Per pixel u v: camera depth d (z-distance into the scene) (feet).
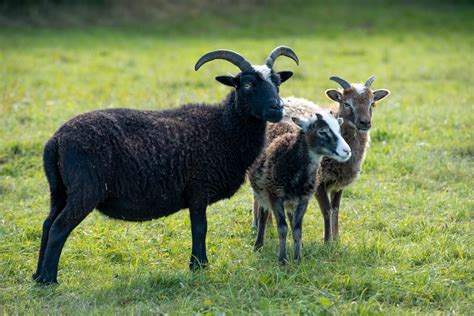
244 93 41.34
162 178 39.52
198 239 41.09
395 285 37.22
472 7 178.29
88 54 122.93
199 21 163.84
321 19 165.07
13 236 46.14
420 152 63.52
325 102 84.07
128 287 38.09
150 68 110.32
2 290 38.68
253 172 43.88
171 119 40.83
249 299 35.42
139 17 167.12
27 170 59.88
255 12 172.86
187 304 35.27
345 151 41.11
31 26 153.69
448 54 126.21
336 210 47.26
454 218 48.98
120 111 40.16
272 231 49.08
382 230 48.34
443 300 35.81
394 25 158.51
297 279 38.45
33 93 88.33
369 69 111.04
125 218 40.52
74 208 37.73
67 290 38.60
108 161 38.24
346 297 36.35
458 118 73.72
